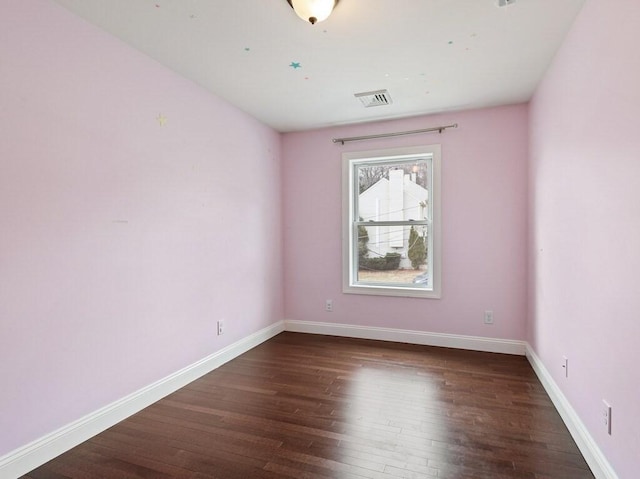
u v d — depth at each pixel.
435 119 3.56
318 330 4.09
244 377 2.86
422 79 2.76
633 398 1.36
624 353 1.44
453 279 3.55
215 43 2.24
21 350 1.71
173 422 2.19
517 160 3.31
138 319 2.33
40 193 1.78
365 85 2.87
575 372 2.00
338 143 3.95
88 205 2.01
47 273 1.81
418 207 3.78
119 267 2.20
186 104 2.73
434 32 2.12
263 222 3.81
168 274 2.58
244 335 3.49
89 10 1.90
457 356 3.31
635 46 1.35
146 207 2.39
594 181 1.74
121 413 2.21
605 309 1.62
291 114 3.54
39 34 1.77
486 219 3.42
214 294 3.06
